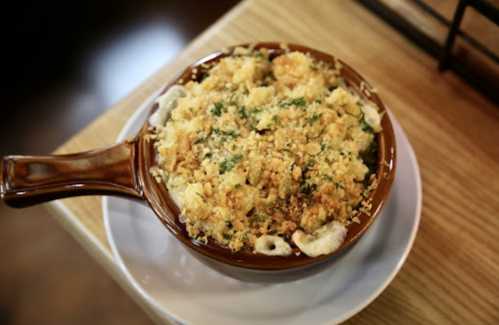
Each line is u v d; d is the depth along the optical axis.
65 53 0.72
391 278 0.32
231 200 0.28
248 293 0.32
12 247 0.62
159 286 0.32
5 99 0.69
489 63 0.40
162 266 0.33
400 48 0.43
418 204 0.34
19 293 0.60
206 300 0.32
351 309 0.31
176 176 0.29
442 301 0.33
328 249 0.27
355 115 0.31
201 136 0.30
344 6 0.44
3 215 0.64
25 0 0.75
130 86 0.70
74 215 0.37
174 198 0.29
